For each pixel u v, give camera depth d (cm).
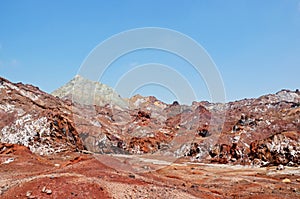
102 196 1911
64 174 2269
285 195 3139
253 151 6681
